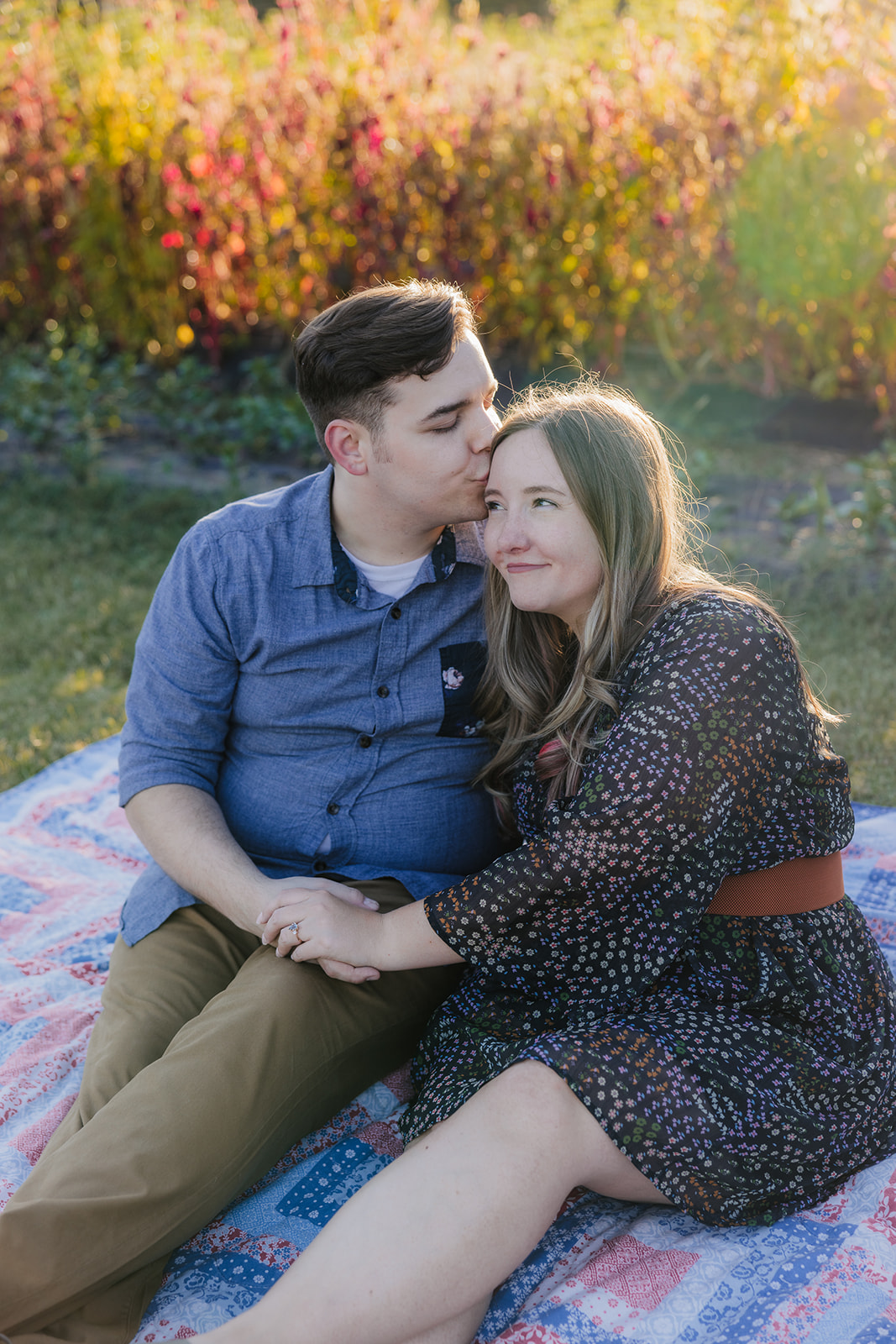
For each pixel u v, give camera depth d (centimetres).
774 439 640
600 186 623
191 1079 181
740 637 185
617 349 664
